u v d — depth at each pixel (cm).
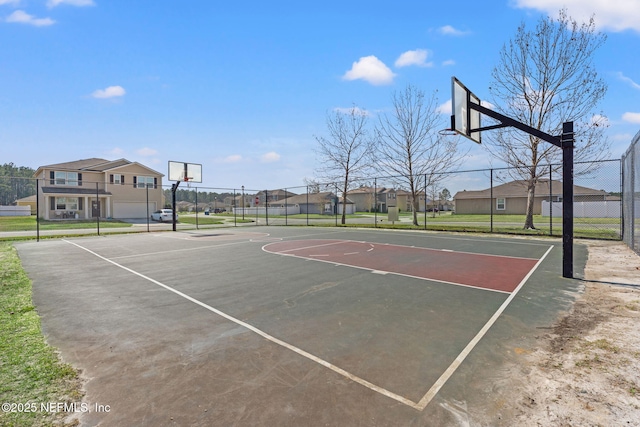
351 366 309
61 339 378
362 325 414
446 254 985
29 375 292
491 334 384
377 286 611
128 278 705
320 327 410
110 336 387
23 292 585
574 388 270
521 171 1628
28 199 4962
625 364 308
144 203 3909
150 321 438
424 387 273
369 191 6241
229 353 339
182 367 310
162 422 229
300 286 617
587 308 475
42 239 1599
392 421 229
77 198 3497
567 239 667
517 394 262
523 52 1585
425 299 526
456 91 759
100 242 1446
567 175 663
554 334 383
